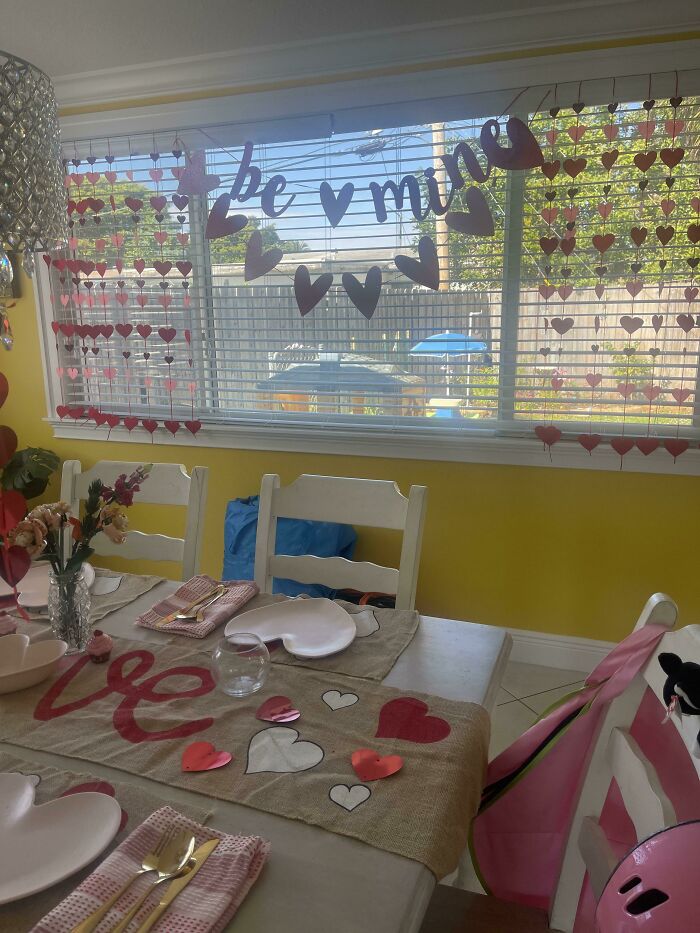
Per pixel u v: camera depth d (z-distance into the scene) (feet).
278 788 2.92
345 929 2.25
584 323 7.77
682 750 3.08
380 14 7.15
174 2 6.81
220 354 9.47
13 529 3.80
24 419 10.57
